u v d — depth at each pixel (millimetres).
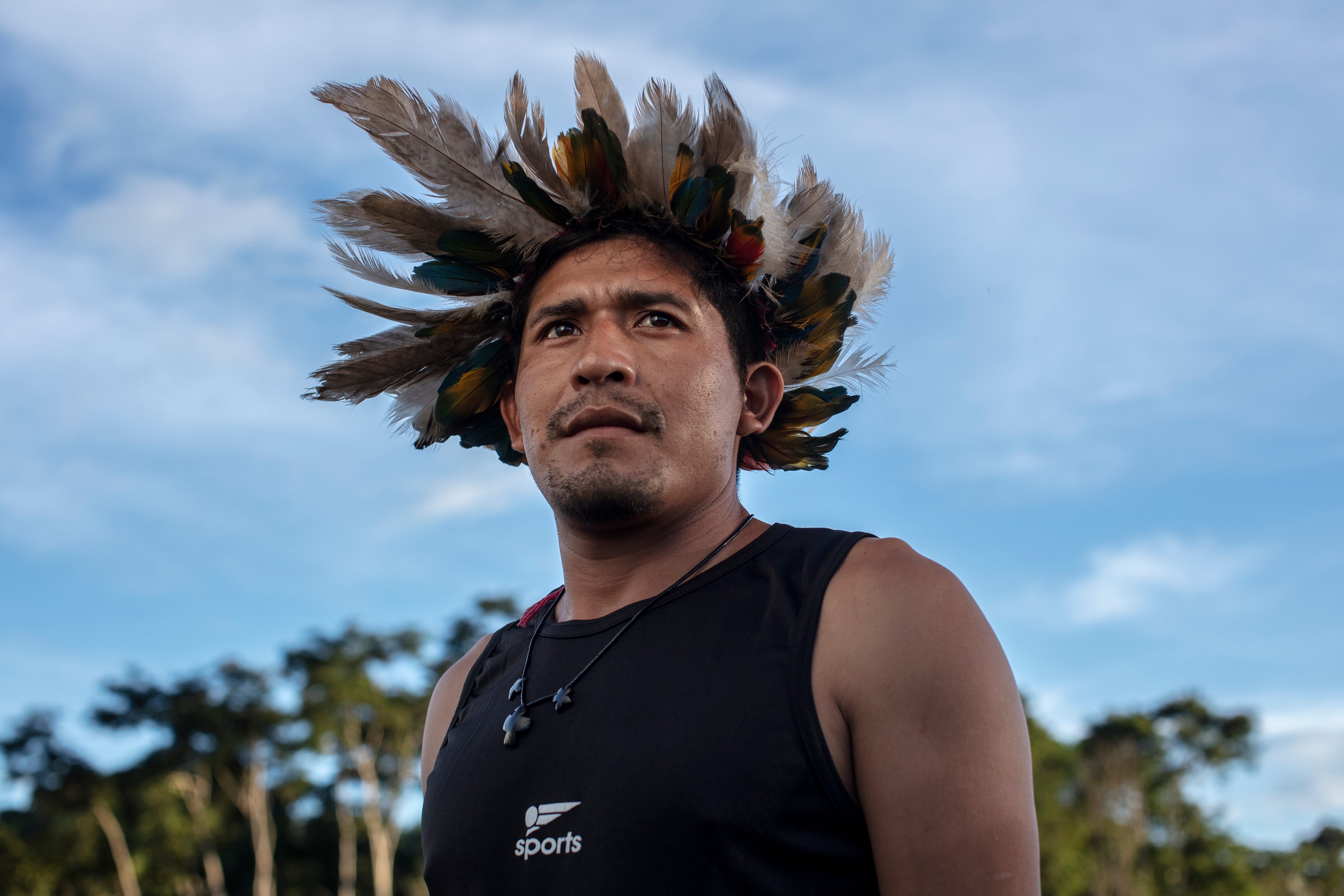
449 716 2316
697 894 1571
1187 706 57312
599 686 1851
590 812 1673
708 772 1632
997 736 1608
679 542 2074
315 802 52094
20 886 44781
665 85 2277
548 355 2166
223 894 49312
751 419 2322
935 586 1732
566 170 2285
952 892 1518
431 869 1890
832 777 1623
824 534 1955
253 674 50562
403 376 2621
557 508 2076
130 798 48250
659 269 2191
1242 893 52594
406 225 2406
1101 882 50938
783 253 2262
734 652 1771
